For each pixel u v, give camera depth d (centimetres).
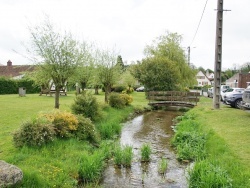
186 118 1766
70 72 1559
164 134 1373
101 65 2145
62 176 668
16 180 555
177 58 3725
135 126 1606
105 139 1187
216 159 756
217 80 1892
